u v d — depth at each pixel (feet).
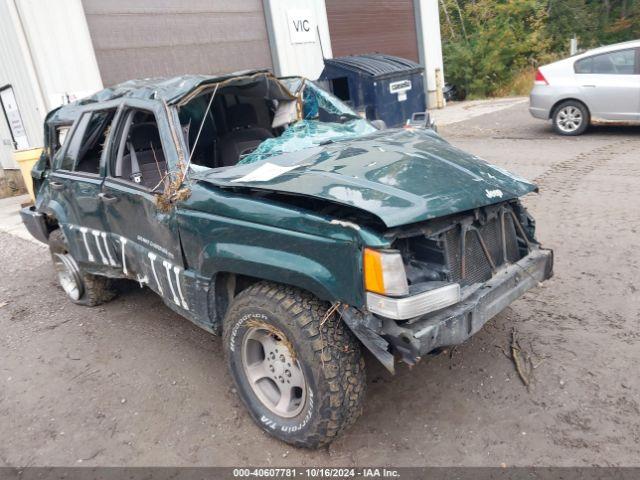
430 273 9.05
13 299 18.43
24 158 30.40
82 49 32.76
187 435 10.44
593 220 18.97
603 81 31.50
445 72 68.90
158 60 36.81
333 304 8.65
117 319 15.97
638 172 24.20
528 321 12.98
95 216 14.15
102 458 10.07
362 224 8.48
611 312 12.93
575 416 9.68
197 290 10.77
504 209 10.53
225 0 40.29
